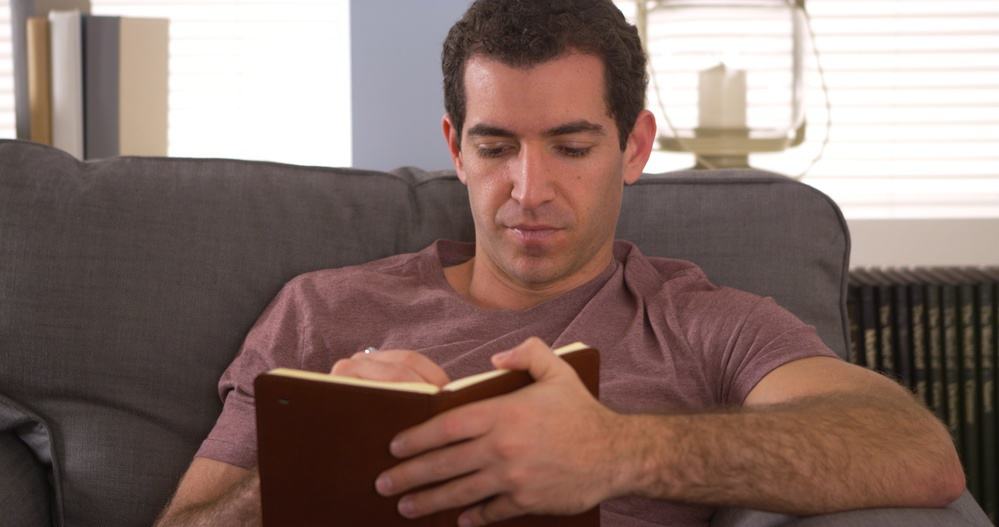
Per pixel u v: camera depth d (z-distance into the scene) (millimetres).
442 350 1921
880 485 1502
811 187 2195
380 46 2908
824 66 3262
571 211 1869
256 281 2109
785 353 1784
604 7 1904
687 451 1446
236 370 1998
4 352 2010
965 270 3010
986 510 2900
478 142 1883
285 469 1316
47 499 2035
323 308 2008
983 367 2873
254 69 3283
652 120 2035
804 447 1493
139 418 2016
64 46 2799
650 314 1932
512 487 1312
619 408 1813
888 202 3275
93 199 2094
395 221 2219
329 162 3307
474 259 2127
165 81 2871
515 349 1381
